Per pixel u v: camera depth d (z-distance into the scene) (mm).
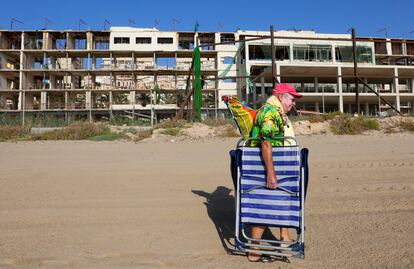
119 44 59000
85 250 3164
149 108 52656
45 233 3619
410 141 10984
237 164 2994
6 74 57781
